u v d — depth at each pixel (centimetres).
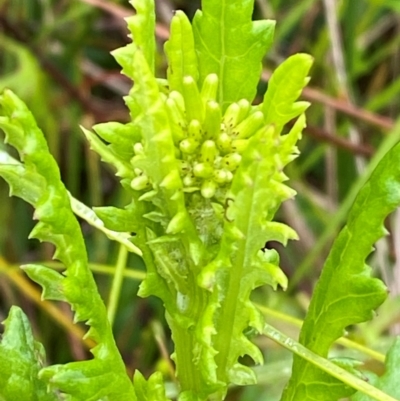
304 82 14
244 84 16
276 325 34
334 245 17
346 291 16
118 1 43
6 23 41
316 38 46
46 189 14
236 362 16
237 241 15
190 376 16
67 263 15
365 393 17
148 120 14
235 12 16
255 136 14
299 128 14
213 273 14
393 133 34
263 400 31
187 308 16
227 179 14
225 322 15
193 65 15
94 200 41
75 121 41
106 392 15
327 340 17
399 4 38
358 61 43
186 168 14
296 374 18
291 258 40
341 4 42
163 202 15
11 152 37
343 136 44
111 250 40
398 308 34
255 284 15
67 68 44
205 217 15
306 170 44
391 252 40
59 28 44
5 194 41
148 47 14
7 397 16
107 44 45
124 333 39
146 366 37
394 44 42
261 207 14
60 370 15
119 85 45
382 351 31
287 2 45
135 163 14
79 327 38
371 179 16
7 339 17
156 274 15
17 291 39
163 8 44
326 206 42
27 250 42
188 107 15
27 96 39
